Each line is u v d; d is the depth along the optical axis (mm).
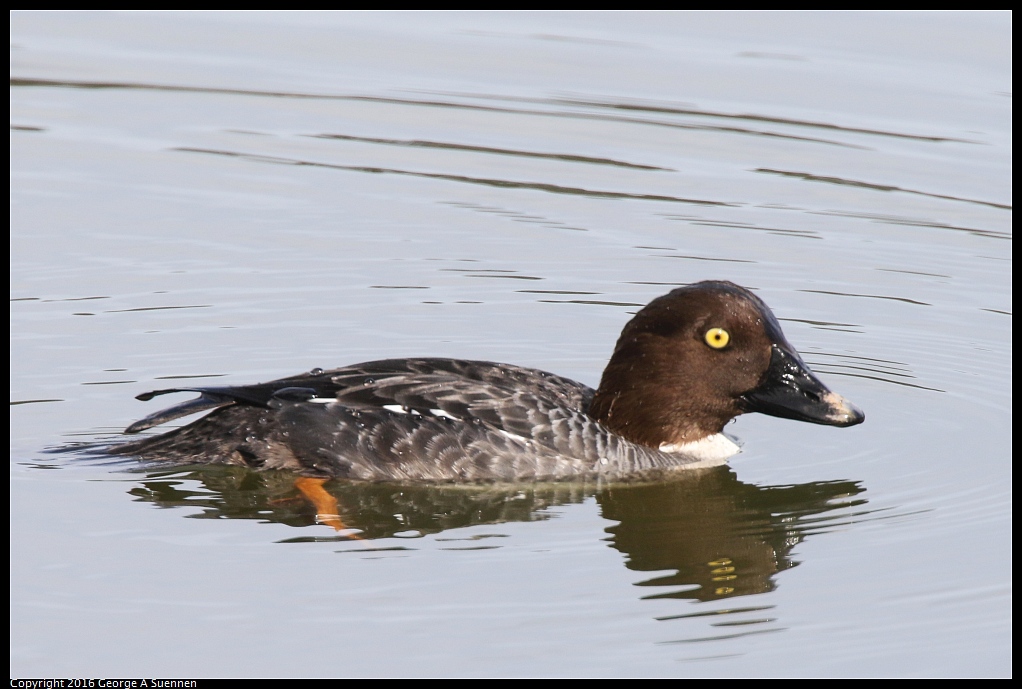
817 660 9555
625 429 12992
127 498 11820
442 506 12047
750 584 10633
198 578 10414
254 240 18719
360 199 20109
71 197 19875
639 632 9859
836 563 10977
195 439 12594
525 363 15391
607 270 17969
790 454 13320
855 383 14977
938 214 19500
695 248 18594
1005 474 12602
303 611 9977
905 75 23500
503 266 18078
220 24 26781
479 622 9883
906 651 9664
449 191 20344
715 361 12773
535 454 12344
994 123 21828
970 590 10484
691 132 22016
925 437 13602
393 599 10172
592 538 11383
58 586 10242
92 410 13852
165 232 18859
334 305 16844
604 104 22969
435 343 15875
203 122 22688
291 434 12289
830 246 18641
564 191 20344
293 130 22406
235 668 9266
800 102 22766
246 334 15930
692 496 12352
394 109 23094
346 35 26156
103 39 25984
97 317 16219
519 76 24078
